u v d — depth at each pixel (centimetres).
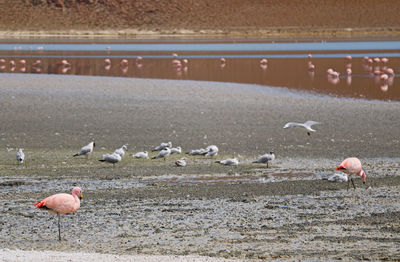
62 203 1258
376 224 1395
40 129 2917
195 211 1527
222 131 2894
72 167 2116
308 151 2462
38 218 1468
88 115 3262
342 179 1861
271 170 2081
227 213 1505
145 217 1472
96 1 14100
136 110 3412
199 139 2722
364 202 1617
